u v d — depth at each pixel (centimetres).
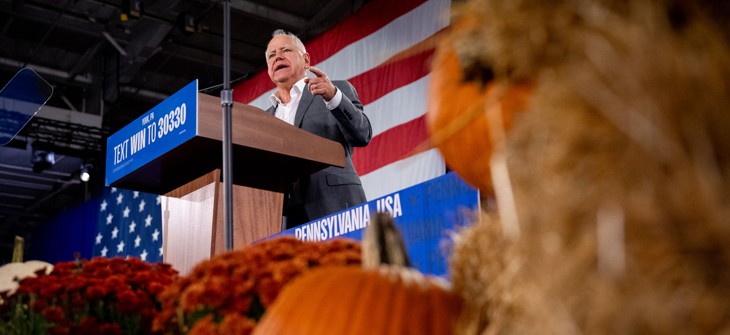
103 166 1191
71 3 962
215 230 223
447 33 71
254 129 223
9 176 1408
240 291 98
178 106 219
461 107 68
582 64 52
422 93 452
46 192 1508
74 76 1138
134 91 1184
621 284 45
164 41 996
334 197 293
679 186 45
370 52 498
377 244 86
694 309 43
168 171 240
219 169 228
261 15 951
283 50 333
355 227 198
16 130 700
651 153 46
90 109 1171
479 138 66
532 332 50
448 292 75
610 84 49
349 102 290
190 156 225
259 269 99
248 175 244
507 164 54
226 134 187
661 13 51
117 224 675
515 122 57
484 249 67
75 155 1161
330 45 526
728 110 46
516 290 54
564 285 47
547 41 55
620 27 51
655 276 44
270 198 245
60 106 1218
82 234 1060
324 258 99
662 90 47
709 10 51
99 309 124
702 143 45
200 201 232
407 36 471
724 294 43
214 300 97
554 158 50
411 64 463
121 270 134
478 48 63
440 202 172
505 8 59
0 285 158
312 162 237
